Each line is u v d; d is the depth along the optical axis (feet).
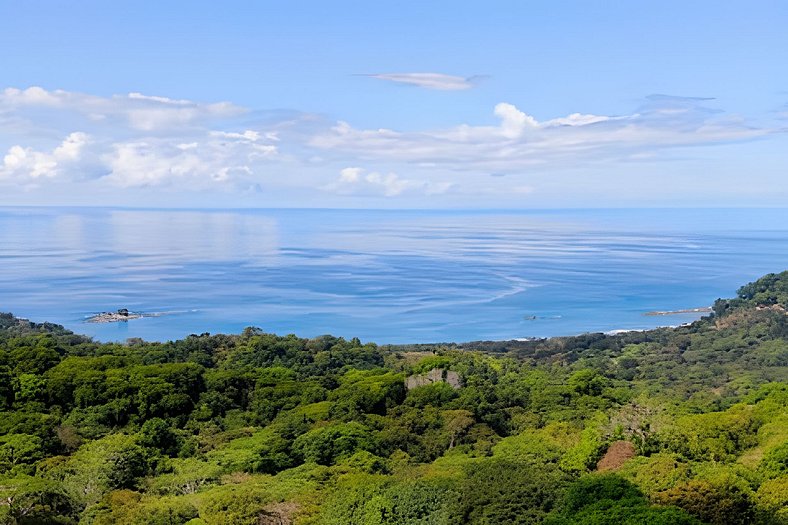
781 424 215.92
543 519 147.64
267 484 189.57
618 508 139.33
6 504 166.71
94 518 166.81
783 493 157.17
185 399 264.93
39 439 212.43
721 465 178.60
